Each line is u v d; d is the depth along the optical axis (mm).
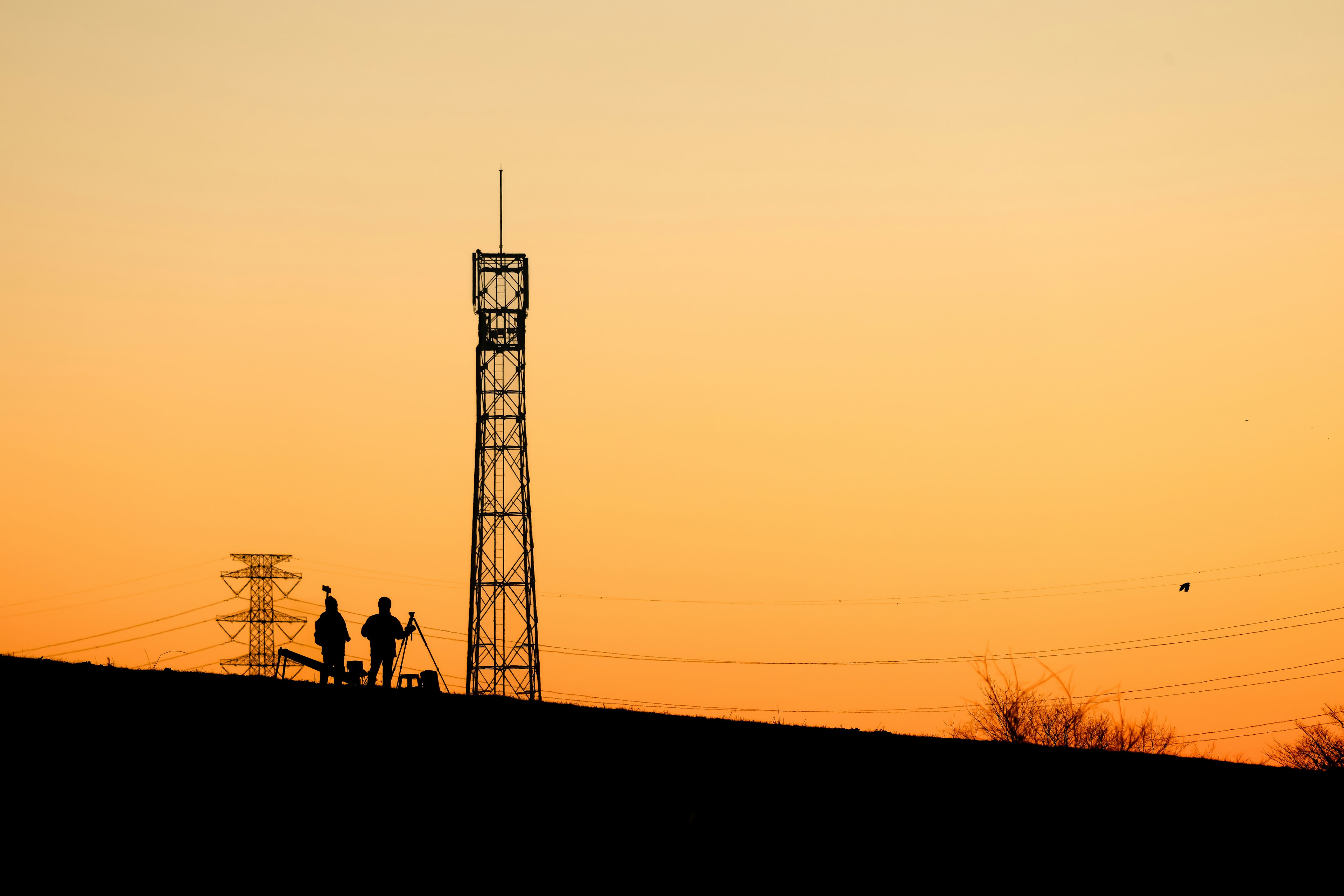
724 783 89125
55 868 63125
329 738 91812
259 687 110312
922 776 96062
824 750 104062
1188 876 76062
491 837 73750
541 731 102000
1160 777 101625
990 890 71562
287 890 63219
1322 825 87938
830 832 79750
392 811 76562
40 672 109500
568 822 77562
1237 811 90688
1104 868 76625
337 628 116688
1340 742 194375
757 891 68812
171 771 79812
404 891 64375
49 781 75375
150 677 111875
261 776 80625
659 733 106562
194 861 65812
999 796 91250
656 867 71500
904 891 70688
